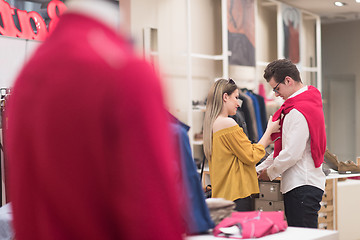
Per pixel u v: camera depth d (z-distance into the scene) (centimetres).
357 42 1105
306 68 923
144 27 558
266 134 307
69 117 60
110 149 60
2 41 414
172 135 66
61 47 63
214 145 306
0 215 231
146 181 59
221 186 306
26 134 64
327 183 418
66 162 60
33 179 65
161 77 62
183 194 72
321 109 295
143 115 59
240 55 689
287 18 841
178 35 618
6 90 377
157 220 60
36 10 447
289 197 297
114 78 59
